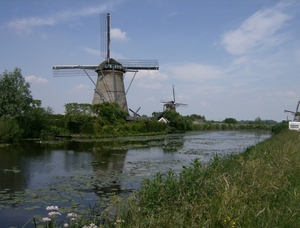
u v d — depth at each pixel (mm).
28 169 14172
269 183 5668
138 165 15922
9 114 30672
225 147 28141
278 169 6973
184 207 4789
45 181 11477
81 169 14367
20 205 8203
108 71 46438
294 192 5695
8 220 7031
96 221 5750
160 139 39625
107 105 43781
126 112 48031
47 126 35156
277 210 4652
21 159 17438
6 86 31172
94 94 47594
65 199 8812
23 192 9664
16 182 11234
